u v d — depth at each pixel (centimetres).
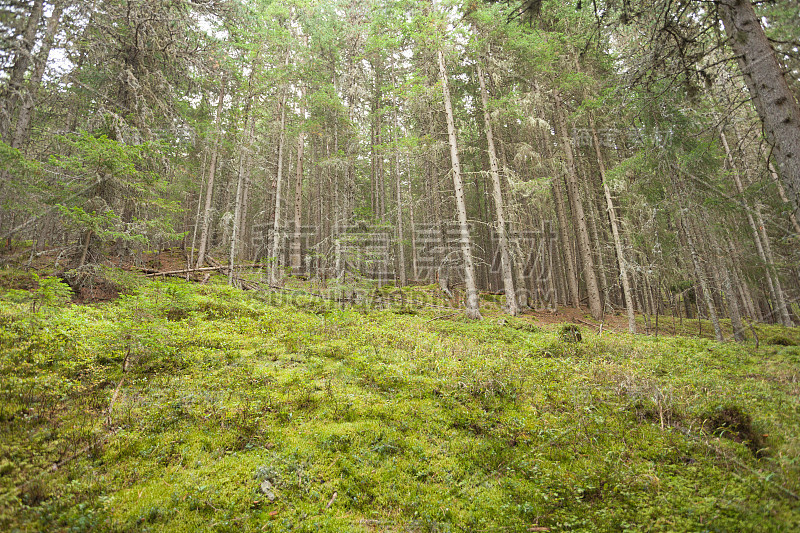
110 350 771
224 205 2994
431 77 1847
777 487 424
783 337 1330
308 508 449
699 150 1188
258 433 583
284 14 2000
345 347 1013
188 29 1441
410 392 757
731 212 1136
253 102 2105
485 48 1719
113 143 1011
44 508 388
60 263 1119
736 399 630
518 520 441
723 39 643
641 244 1858
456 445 589
